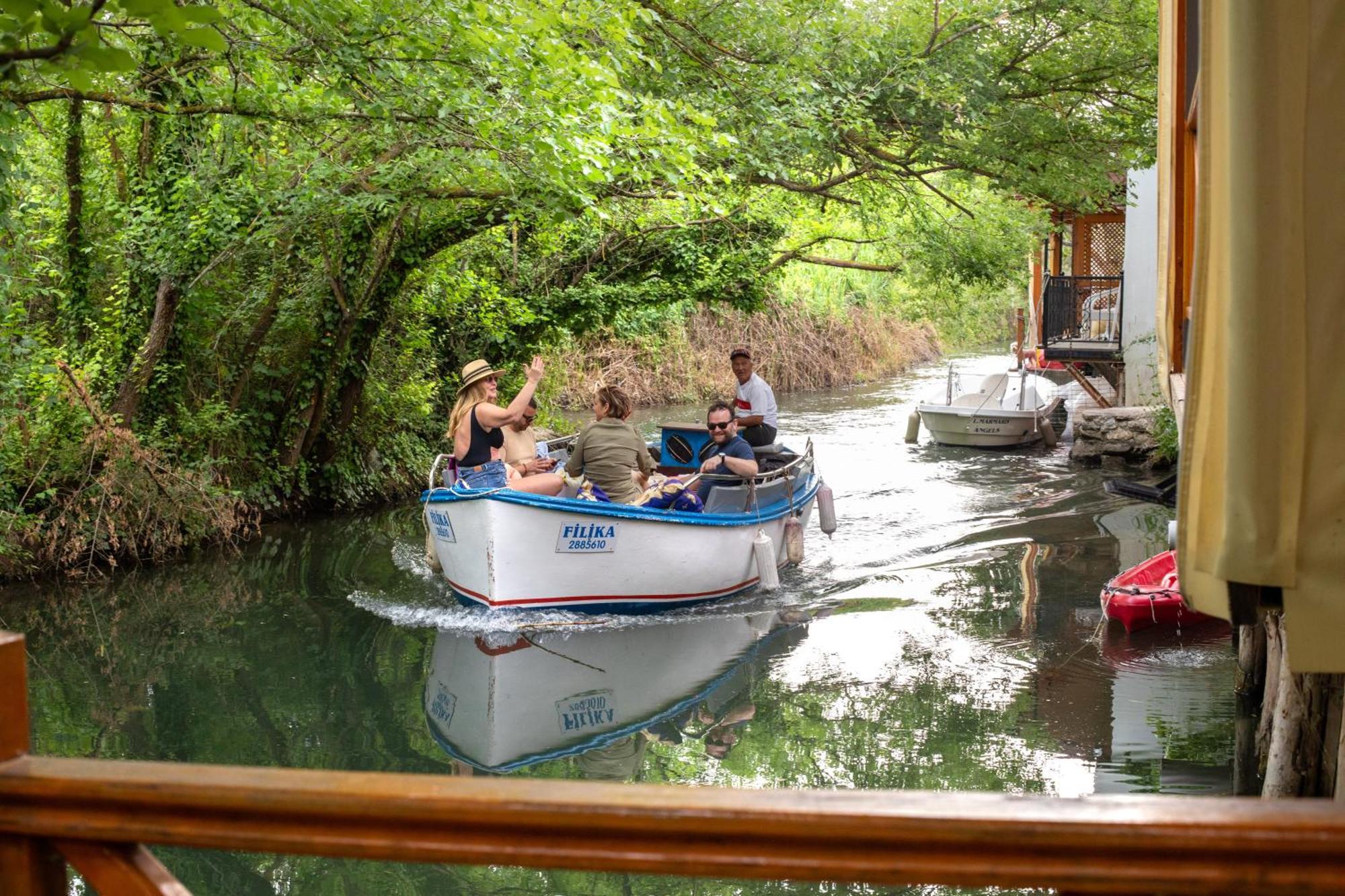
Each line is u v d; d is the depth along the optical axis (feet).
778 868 3.88
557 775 20.85
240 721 24.31
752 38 41.65
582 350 89.97
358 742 22.85
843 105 42.83
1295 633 6.71
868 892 15.71
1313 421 6.70
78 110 39.09
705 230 57.47
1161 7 19.79
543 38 27.27
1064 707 22.95
